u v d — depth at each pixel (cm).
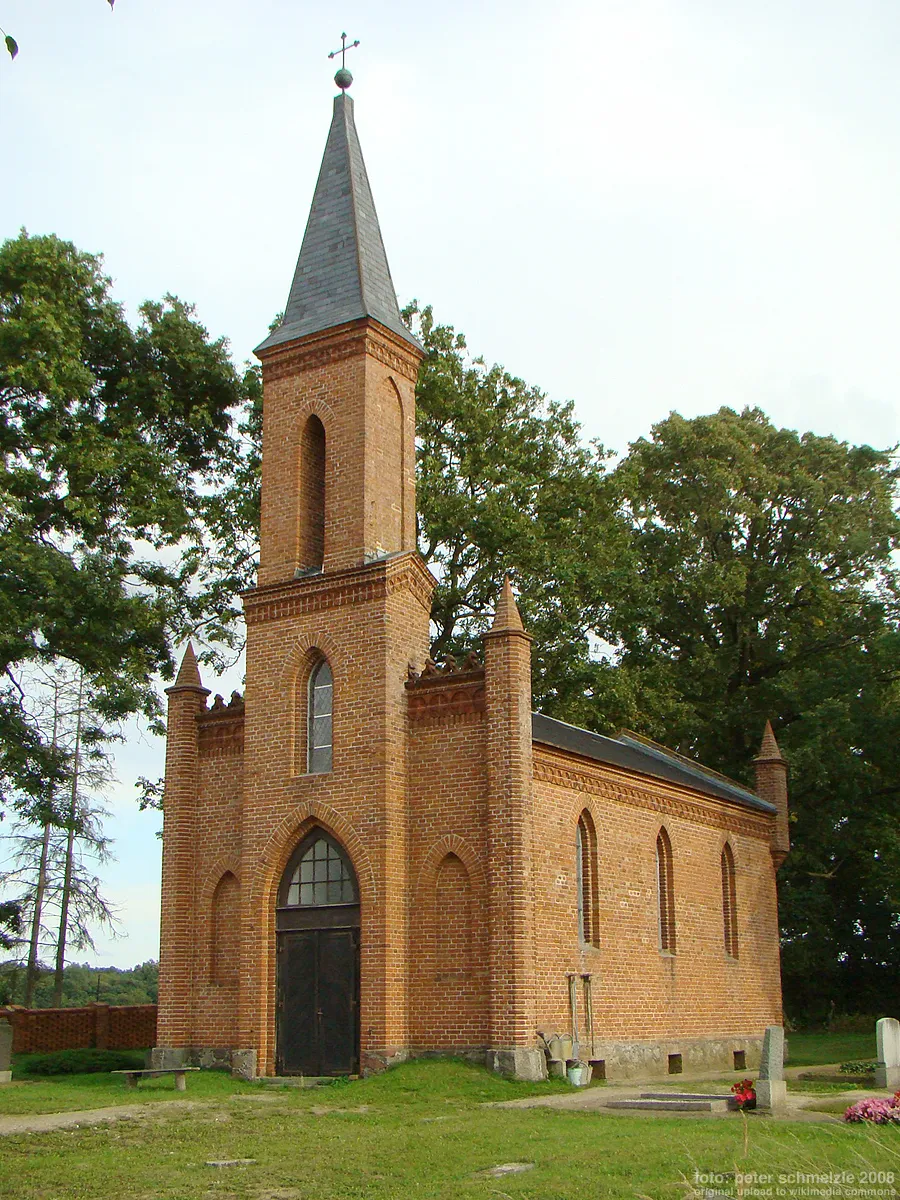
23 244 3859
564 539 4847
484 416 4794
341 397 3111
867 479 5738
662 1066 3147
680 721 5197
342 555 3008
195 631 4175
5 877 5406
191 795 3184
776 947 3994
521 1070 2528
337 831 2841
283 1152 1734
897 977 5747
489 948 2631
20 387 3781
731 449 5700
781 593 5625
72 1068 3192
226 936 3067
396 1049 2680
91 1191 1492
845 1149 1549
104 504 4019
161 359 4247
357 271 3203
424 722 2858
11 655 3556
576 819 2998
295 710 2994
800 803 5306
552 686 4706
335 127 3500
